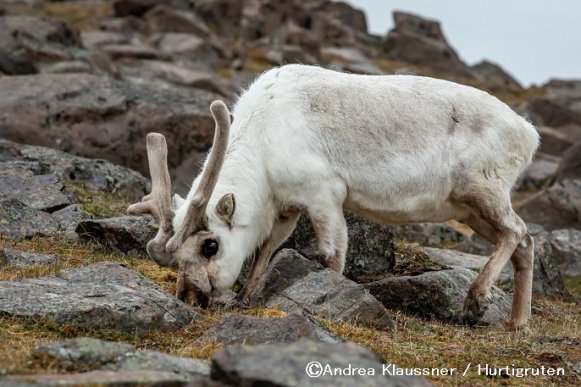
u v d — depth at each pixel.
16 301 25.22
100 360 20.34
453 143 31.45
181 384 18.70
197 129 59.09
